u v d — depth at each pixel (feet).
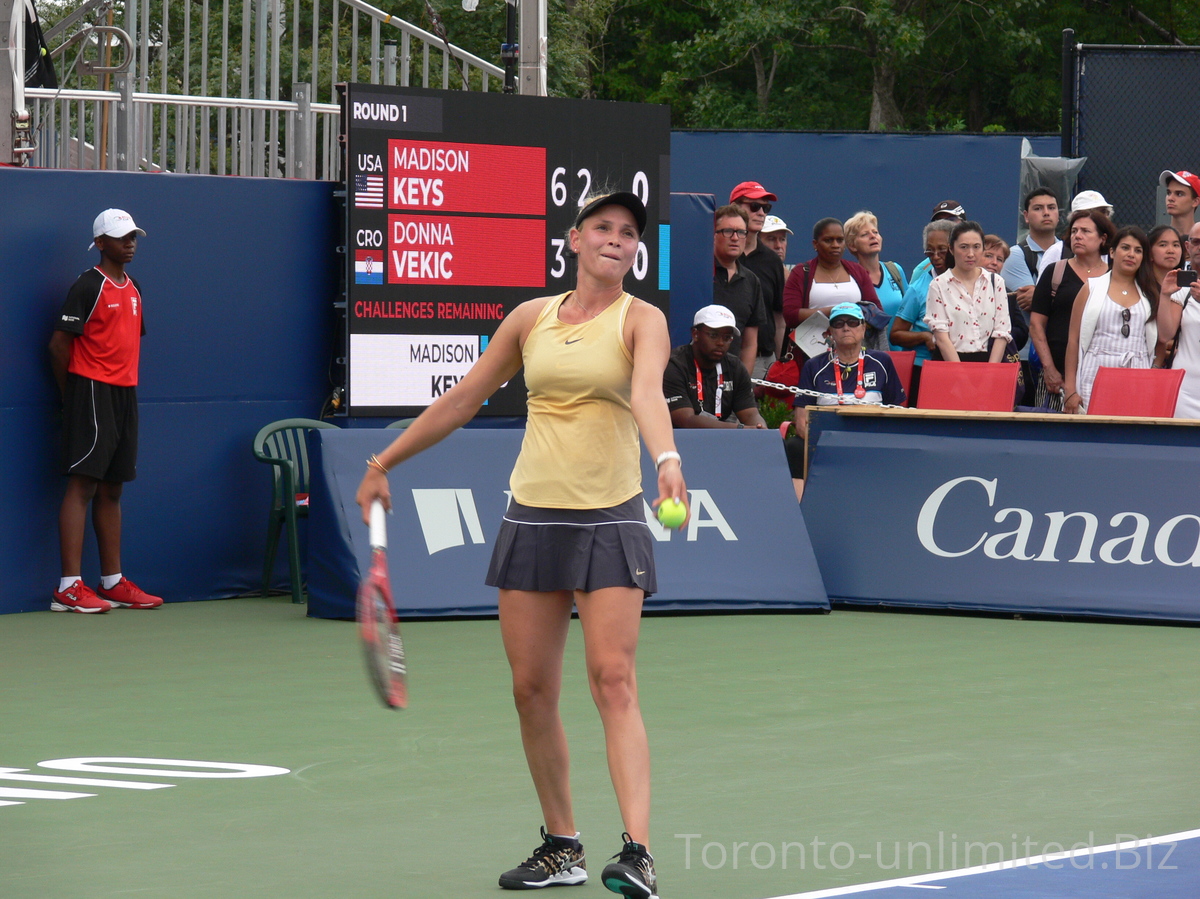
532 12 100.94
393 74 100.48
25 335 80.84
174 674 65.82
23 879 37.76
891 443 86.33
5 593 81.10
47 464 82.12
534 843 41.42
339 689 62.75
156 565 86.07
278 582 90.48
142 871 38.55
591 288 36.55
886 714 58.34
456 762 50.72
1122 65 125.29
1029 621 81.30
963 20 289.74
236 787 47.29
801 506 86.94
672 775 48.93
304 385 91.25
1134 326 92.68
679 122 301.43
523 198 93.56
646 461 84.94
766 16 272.10
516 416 94.79
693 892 36.76
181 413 86.33
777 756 51.49
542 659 37.14
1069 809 44.73
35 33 98.17
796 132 175.52
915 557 84.28
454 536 81.15
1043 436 84.28
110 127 93.66
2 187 79.56
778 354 109.40
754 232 108.47
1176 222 107.45
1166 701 61.11
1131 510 81.97
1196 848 40.47
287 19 127.24
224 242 87.45
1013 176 173.06
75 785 47.39
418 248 90.17
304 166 97.55
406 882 37.86
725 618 81.56
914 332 106.63
